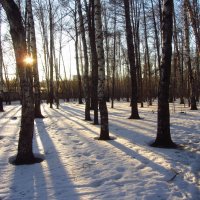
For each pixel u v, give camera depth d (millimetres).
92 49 13508
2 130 12789
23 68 7613
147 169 7137
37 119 16781
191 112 19188
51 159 8070
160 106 9375
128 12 15758
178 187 6117
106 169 7176
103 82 10398
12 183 6441
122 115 18266
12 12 7414
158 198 5629
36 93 17641
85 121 15562
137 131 11953
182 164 7520
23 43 7578
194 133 11398
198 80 32156
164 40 9164
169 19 9117
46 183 6414
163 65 9250
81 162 7754
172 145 9312
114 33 26406
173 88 34281
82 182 6430
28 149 7793
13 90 53281
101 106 10406
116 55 37094
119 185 6246
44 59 38312
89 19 13469
